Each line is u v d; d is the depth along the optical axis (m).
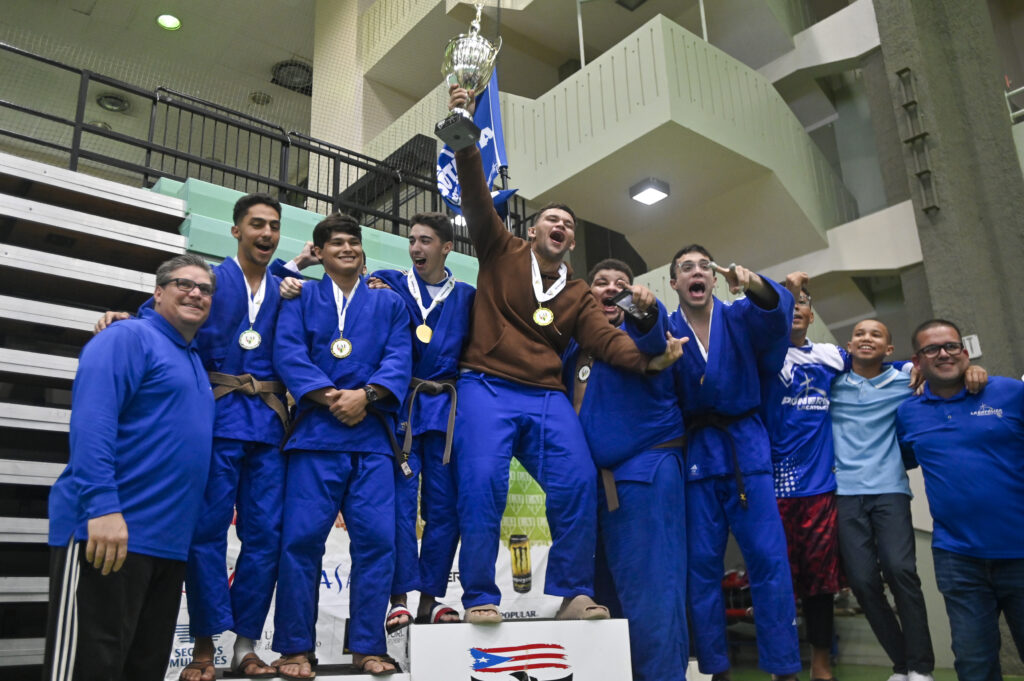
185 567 2.90
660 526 3.48
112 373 2.74
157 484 2.76
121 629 2.60
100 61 14.91
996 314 8.66
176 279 3.00
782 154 10.77
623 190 11.03
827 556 4.34
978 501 4.01
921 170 9.20
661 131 9.55
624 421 3.54
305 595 3.02
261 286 3.41
